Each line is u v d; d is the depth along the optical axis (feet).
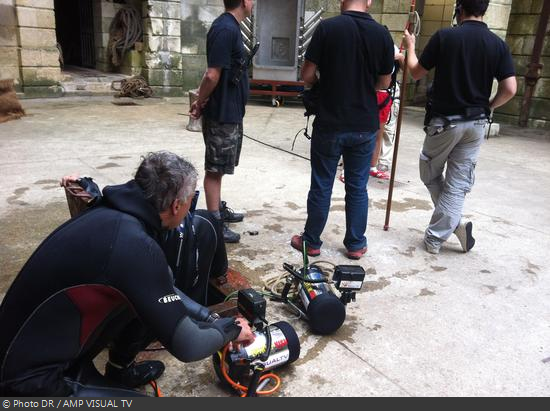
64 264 4.55
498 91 10.53
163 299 4.82
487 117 10.59
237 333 5.91
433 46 10.46
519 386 7.13
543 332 8.54
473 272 10.67
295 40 33.73
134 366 6.73
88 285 4.56
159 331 4.86
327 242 11.91
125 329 6.14
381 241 12.10
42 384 4.64
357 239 10.92
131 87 36.06
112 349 6.35
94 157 18.25
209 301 8.93
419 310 9.06
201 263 7.38
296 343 7.05
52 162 17.35
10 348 4.62
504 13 27.25
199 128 24.03
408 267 10.77
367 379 7.15
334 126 10.05
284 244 11.58
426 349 7.93
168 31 37.01
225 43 10.23
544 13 28.86
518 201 15.81
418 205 14.90
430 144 10.99
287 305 8.87
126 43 38.34
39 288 4.56
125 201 4.93
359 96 9.97
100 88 36.04
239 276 8.88
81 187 6.93
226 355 6.52
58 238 4.70
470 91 10.30
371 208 14.44
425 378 7.23
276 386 6.85
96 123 25.27
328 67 9.89
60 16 46.39
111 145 20.34
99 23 39.96
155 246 4.85
